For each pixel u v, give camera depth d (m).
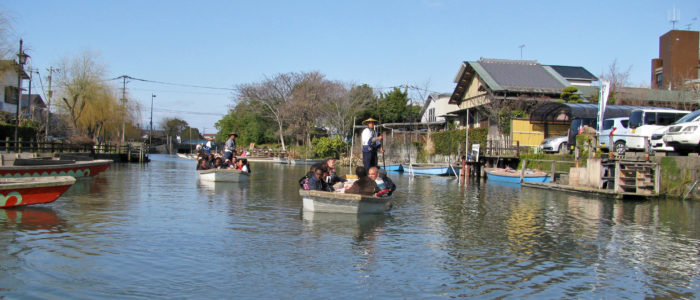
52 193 11.94
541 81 37.22
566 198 18.31
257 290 6.18
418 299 6.04
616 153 19.12
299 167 42.94
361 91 56.31
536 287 6.68
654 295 6.50
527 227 11.40
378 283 6.62
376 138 14.20
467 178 28.03
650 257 8.58
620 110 27.77
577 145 23.84
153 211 12.08
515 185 24.94
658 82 48.47
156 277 6.59
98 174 25.00
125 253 7.75
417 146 44.97
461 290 6.43
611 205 16.14
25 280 6.27
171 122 106.62
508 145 31.47
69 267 6.88
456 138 37.69
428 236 9.90
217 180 21.36
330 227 10.46
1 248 7.73
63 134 42.69
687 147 18.05
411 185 24.61
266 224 10.61
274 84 57.81
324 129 60.22
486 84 36.03
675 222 12.50
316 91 55.28
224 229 9.92
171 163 42.47
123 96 51.72
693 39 45.69
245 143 67.69
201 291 6.09
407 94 60.19
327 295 6.08
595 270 7.64
